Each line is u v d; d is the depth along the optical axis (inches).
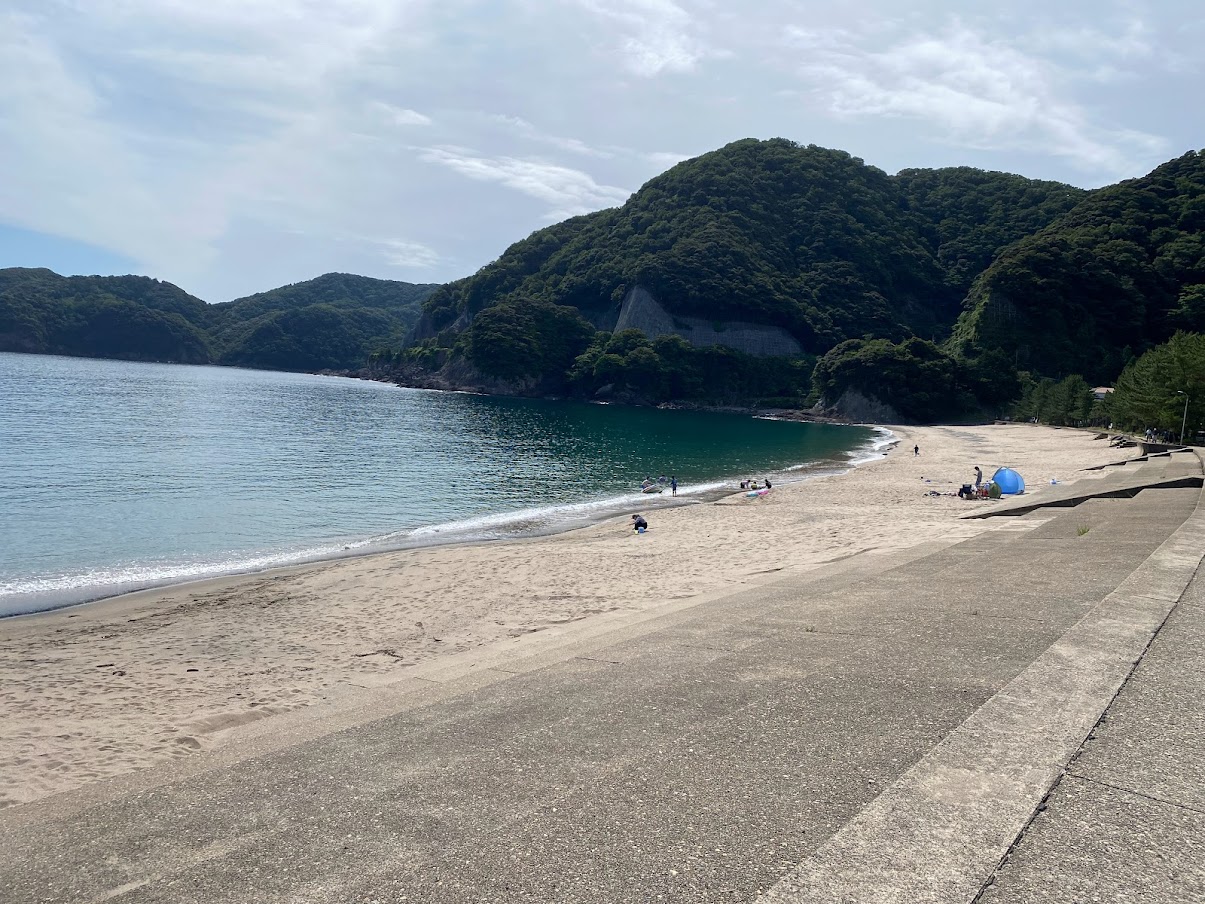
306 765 177.6
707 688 223.5
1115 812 132.6
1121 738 163.9
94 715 369.4
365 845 135.0
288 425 2701.8
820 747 171.3
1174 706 182.1
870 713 192.7
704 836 131.6
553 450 2365.9
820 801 143.9
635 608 495.2
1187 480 834.2
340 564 786.8
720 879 116.6
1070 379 3804.1
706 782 154.9
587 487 1572.3
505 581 669.9
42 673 448.5
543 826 138.7
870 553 589.6
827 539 792.3
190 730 331.6
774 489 1492.4
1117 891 109.0
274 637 521.0
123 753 308.3
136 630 548.1
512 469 1841.8
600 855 126.4
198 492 1280.8
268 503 1224.2
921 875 113.3
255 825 145.9
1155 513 627.2
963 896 107.7
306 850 134.1
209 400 3703.3
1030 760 153.4
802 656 255.0
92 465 1501.0
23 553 832.9
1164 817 131.0
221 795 161.8
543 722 201.5
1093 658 216.4
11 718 365.1
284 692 391.5
